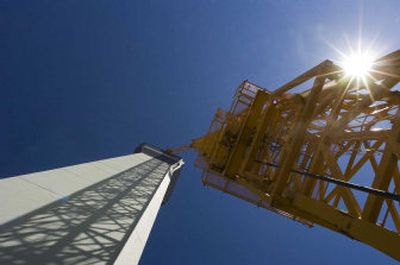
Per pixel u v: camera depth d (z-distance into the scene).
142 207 10.19
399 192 7.84
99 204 8.72
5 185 7.02
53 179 8.91
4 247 4.93
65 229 6.36
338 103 8.30
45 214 6.57
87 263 5.44
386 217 8.61
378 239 4.95
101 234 6.80
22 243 5.23
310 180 8.51
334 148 12.86
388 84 7.36
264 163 12.88
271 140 15.25
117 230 7.42
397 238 4.51
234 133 18.36
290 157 9.00
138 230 8.27
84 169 12.13
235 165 16.86
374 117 11.42
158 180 17.55
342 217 6.25
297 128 9.21
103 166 14.80
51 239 5.75
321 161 8.48
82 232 6.54
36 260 4.95
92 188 9.98
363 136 11.16
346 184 5.13
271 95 15.34
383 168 6.01
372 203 5.87
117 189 11.33
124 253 6.50
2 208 6.00
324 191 11.34
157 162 30.66
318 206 7.24
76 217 7.17
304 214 8.56
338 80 9.20
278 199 8.76
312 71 10.16
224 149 19.20
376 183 6.05
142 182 14.95
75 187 9.23
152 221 11.34
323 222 8.12
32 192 7.33
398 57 6.50
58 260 5.21
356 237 5.60
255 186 12.52
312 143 13.05
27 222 5.95
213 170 18.62
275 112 15.90
